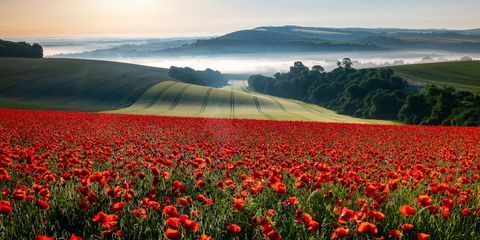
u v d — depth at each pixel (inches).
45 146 510.0
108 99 3457.2
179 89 3818.9
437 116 2901.1
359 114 3587.6
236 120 1224.2
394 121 3230.8
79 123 1027.3
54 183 282.2
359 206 226.7
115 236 183.0
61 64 4589.1
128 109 3088.1
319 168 301.4
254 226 195.0
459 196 245.9
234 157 473.4
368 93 3870.6
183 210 217.2
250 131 906.7
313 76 5447.8
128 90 3671.3
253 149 528.4
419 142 756.0
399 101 3373.5
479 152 589.9
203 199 213.8
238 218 208.4
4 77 3794.3
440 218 209.6
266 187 266.1
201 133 834.2
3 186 277.1
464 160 432.1
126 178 301.3
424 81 4475.9
